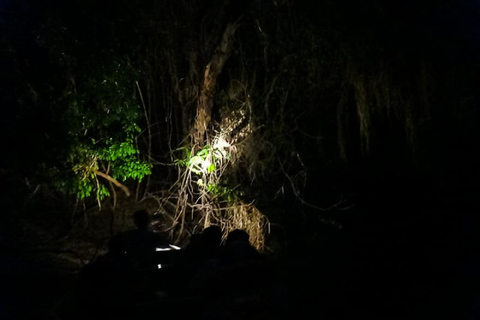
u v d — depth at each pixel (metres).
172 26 9.27
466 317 6.79
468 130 10.55
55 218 10.23
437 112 10.30
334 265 8.32
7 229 9.50
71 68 8.12
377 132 10.84
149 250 6.26
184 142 10.20
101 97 8.09
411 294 7.57
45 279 7.75
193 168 9.37
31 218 10.03
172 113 10.57
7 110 8.35
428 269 8.40
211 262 5.68
